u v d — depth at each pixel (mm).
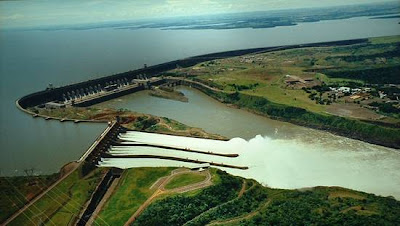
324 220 190125
